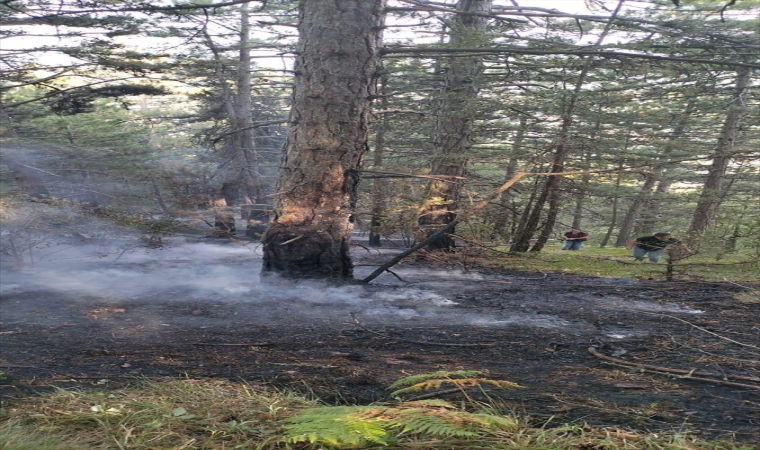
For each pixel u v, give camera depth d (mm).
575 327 5953
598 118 12820
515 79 12961
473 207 7727
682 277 9727
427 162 15711
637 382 4078
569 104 12586
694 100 15492
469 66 12078
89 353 4785
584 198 16094
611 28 9594
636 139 14336
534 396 3730
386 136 19375
